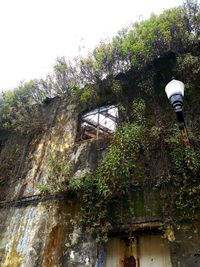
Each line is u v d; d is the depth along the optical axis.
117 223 6.03
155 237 5.95
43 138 9.26
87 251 6.16
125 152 6.57
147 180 6.18
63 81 9.96
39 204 7.54
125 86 8.12
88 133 8.34
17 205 7.93
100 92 8.57
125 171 6.33
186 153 5.87
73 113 9.17
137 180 6.27
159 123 6.85
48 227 6.95
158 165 6.23
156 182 6.06
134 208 6.04
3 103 10.55
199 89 6.92
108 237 6.24
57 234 6.71
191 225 5.36
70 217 6.76
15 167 9.08
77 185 6.77
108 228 5.96
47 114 9.89
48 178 7.42
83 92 8.98
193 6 7.61
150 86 7.61
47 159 8.50
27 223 7.36
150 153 6.45
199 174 5.64
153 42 7.64
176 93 5.33
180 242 5.28
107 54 8.26
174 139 6.24
